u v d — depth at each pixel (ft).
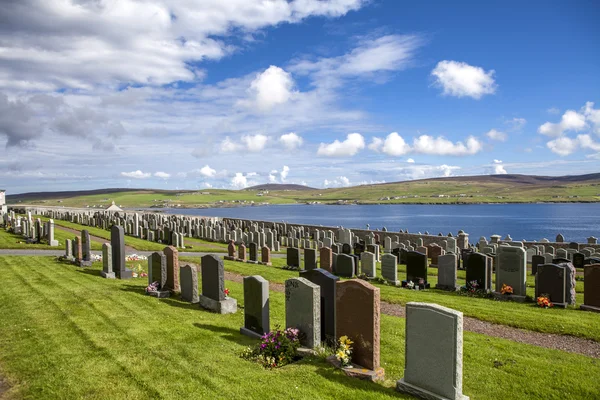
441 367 24.75
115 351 31.68
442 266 64.44
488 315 46.44
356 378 28.12
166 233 123.03
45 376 27.37
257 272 76.79
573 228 267.39
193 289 48.47
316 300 32.60
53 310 42.22
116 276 62.75
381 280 70.90
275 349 31.17
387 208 652.07
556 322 43.11
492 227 285.64
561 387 28.07
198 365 29.55
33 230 107.65
